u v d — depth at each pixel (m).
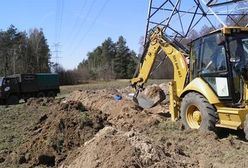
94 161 8.43
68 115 12.77
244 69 11.19
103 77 100.06
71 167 9.16
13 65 95.12
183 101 12.75
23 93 35.19
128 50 106.06
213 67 11.96
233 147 10.54
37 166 10.62
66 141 11.33
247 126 10.40
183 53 14.27
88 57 135.75
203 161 9.46
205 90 11.92
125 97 21.61
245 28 11.70
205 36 12.41
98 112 16.09
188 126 12.62
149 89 18.67
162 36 15.21
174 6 16.06
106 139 9.01
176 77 14.37
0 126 17.67
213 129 11.71
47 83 37.19
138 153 8.20
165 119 15.04
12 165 10.81
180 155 9.41
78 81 91.44
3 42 97.81
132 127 14.29
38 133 12.55
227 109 11.17
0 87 33.81
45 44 104.25
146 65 16.27
